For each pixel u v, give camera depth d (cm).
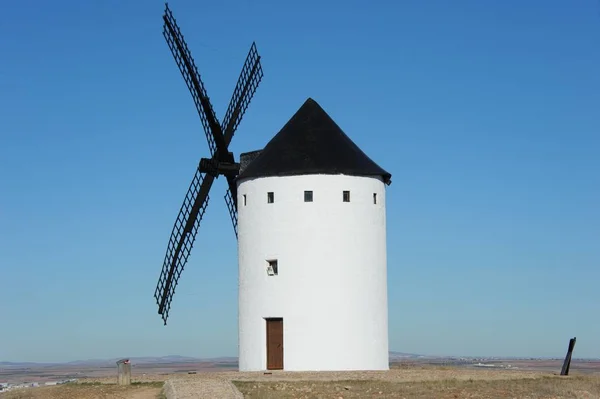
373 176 4441
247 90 5109
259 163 4434
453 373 3900
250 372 4025
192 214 4797
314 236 4291
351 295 4281
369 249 4362
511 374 3881
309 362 4228
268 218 4359
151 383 3600
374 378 3647
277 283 4306
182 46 4762
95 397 3253
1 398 3466
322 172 4319
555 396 3083
